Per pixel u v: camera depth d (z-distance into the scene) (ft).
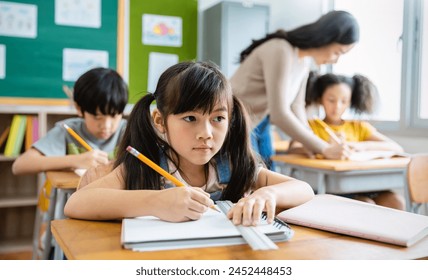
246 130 3.01
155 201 2.17
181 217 2.10
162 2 10.37
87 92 5.12
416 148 8.57
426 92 8.61
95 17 9.49
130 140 2.90
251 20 10.41
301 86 7.38
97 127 5.31
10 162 8.76
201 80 2.50
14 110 8.13
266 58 6.12
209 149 2.51
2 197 8.42
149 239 1.81
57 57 9.16
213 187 2.97
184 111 2.47
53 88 9.14
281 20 11.78
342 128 7.68
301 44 6.04
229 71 10.18
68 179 4.27
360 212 2.37
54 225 2.21
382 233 1.97
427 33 8.54
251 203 2.15
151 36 10.30
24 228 8.98
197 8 10.76
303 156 6.56
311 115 7.97
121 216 2.24
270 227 2.05
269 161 6.53
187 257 1.71
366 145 6.82
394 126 9.16
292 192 2.57
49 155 5.22
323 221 2.17
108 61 9.67
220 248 1.83
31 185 8.98
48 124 9.14
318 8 11.85
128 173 2.75
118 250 1.79
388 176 5.79
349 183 5.52
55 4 9.11
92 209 2.28
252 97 6.42
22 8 8.84
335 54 6.05
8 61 8.76
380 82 9.62
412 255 1.78
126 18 9.87
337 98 7.58
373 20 9.81
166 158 2.85
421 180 4.51
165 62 10.48
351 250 1.84
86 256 1.71
